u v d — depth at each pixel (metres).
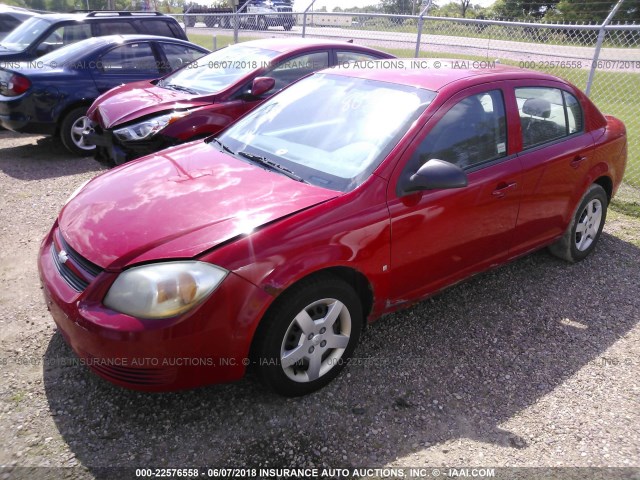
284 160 3.21
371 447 2.54
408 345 3.33
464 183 2.84
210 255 2.40
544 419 2.77
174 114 5.24
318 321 2.73
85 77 7.03
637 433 2.69
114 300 2.38
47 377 2.89
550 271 4.37
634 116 9.53
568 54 8.70
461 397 2.90
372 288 2.91
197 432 2.57
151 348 2.32
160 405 2.73
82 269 2.55
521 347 3.37
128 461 2.40
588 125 4.25
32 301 3.62
